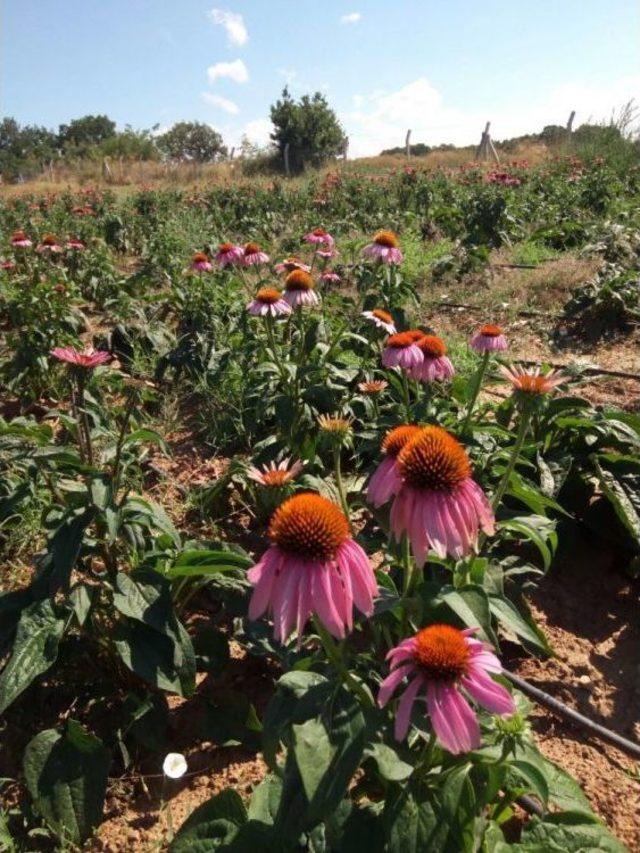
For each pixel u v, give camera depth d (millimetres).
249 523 843
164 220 2719
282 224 2801
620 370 1210
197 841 428
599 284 1456
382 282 1148
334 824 357
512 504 739
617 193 2713
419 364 695
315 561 333
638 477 738
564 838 416
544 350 1339
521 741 363
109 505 502
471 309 1576
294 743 334
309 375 911
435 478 358
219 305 1306
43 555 562
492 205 2234
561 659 634
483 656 323
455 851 353
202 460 988
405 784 368
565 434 795
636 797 511
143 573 538
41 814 500
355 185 3254
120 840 495
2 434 582
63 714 587
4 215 3049
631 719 577
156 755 558
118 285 1748
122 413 971
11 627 533
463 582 464
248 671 631
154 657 521
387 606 402
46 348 1213
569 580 729
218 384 1130
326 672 447
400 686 388
